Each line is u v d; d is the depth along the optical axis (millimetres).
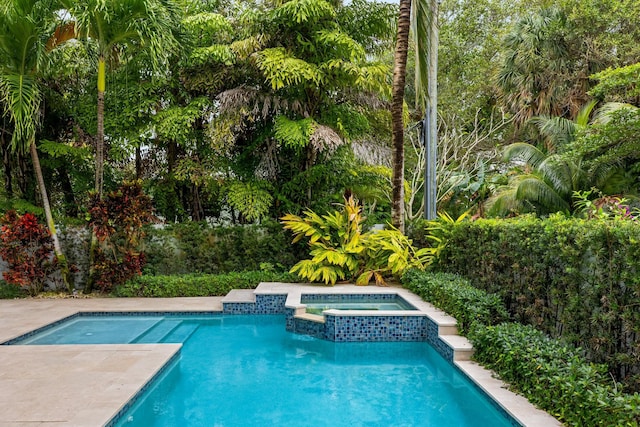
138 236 7562
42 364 3967
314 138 7703
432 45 8430
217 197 9211
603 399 2539
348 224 8031
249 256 8617
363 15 8672
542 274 4051
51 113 8516
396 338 5418
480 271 5711
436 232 7383
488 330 4066
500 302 4773
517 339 3676
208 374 4398
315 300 6816
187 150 9016
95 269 7570
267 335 5875
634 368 2924
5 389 3369
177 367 4578
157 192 9148
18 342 5023
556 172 9070
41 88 7785
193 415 3449
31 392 3311
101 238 7082
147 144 8570
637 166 8242
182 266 8500
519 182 9430
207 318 6664
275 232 8695
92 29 6406
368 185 9297
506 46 13117
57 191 9320
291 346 5379
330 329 5484
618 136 7492
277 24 7996
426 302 6047
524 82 12414
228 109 7902
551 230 3807
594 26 11188
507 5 16031
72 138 8859
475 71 15359
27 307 6664
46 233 7312
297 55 8188
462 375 3982
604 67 11383
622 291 2986
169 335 5734
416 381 4246
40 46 6195
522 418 2914
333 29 8125
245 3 8898
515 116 13922
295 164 8953
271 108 8383
